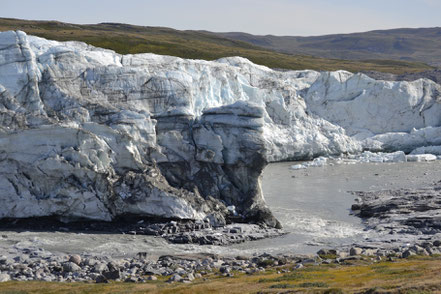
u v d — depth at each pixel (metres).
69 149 77.69
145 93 95.12
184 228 77.00
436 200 88.06
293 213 88.69
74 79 91.31
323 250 63.44
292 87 160.00
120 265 58.78
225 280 48.44
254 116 88.00
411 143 158.75
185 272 54.81
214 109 91.00
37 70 88.88
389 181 114.62
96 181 78.12
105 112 87.19
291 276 47.56
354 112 162.75
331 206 93.38
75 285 48.97
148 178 79.81
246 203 84.69
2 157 77.69
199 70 115.62
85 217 78.31
